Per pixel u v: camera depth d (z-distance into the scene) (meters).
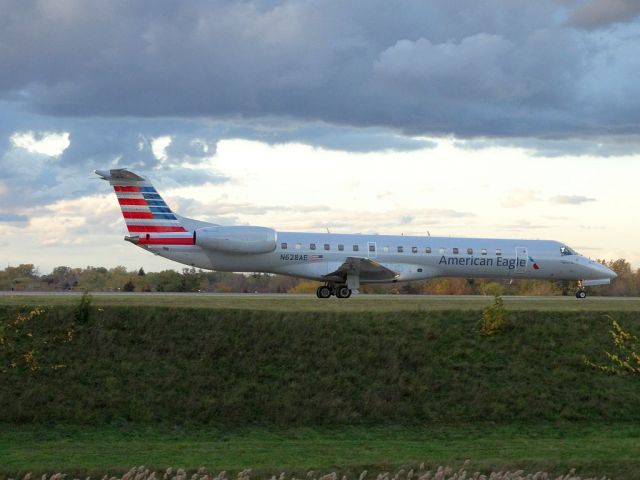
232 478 35.03
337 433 47.00
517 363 54.66
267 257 84.12
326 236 86.25
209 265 83.62
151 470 36.00
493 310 57.62
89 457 38.91
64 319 54.75
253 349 53.84
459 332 57.34
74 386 49.72
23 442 43.53
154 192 82.69
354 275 85.06
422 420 49.34
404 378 52.44
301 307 63.00
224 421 48.16
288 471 36.03
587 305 72.38
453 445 43.75
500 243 91.69
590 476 36.34
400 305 67.69
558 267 92.69
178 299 73.06
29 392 48.66
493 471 36.44
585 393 52.28
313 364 53.09
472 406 50.56
